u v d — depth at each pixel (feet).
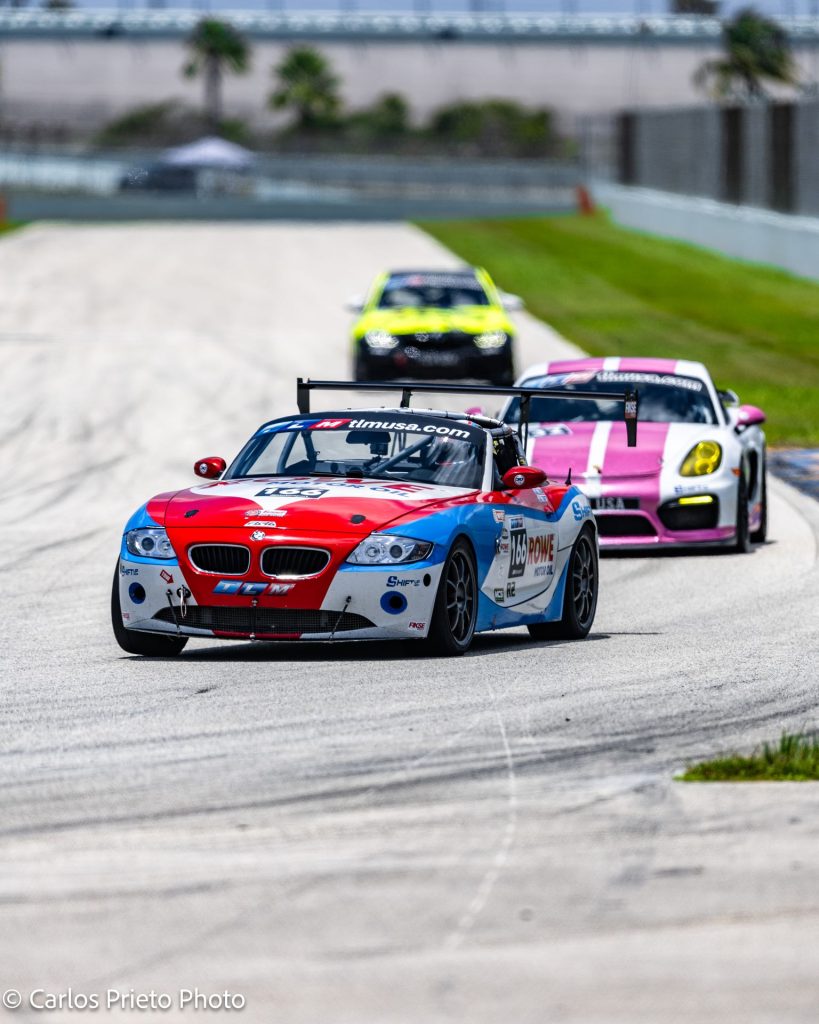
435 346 292.40
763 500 188.03
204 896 62.08
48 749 86.17
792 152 538.88
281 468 124.26
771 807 73.97
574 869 65.21
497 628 120.98
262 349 362.94
